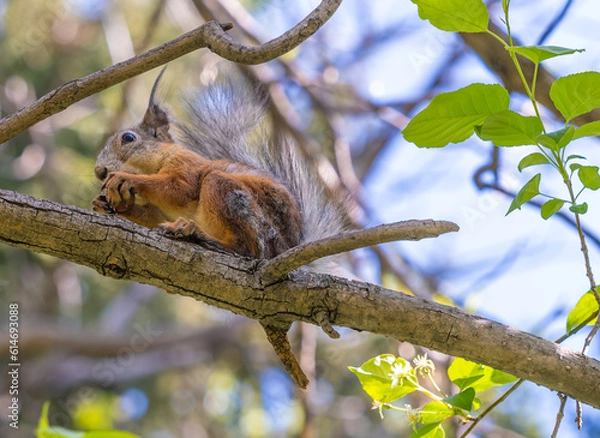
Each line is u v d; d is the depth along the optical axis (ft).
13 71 57.67
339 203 30.12
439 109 20.51
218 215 25.63
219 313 31.71
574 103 19.84
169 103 36.50
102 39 57.88
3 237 20.34
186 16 54.70
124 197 26.21
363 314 20.89
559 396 21.27
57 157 57.77
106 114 56.95
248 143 32.94
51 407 63.16
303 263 20.01
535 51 19.36
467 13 20.34
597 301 20.56
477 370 22.68
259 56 20.53
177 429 66.23
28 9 54.85
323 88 52.16
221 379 67.67
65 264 65.98
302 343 43.16
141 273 20.97
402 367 22.13
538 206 38.58
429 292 47.62
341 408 58.80
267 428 63.52
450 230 18.03
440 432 21.58
